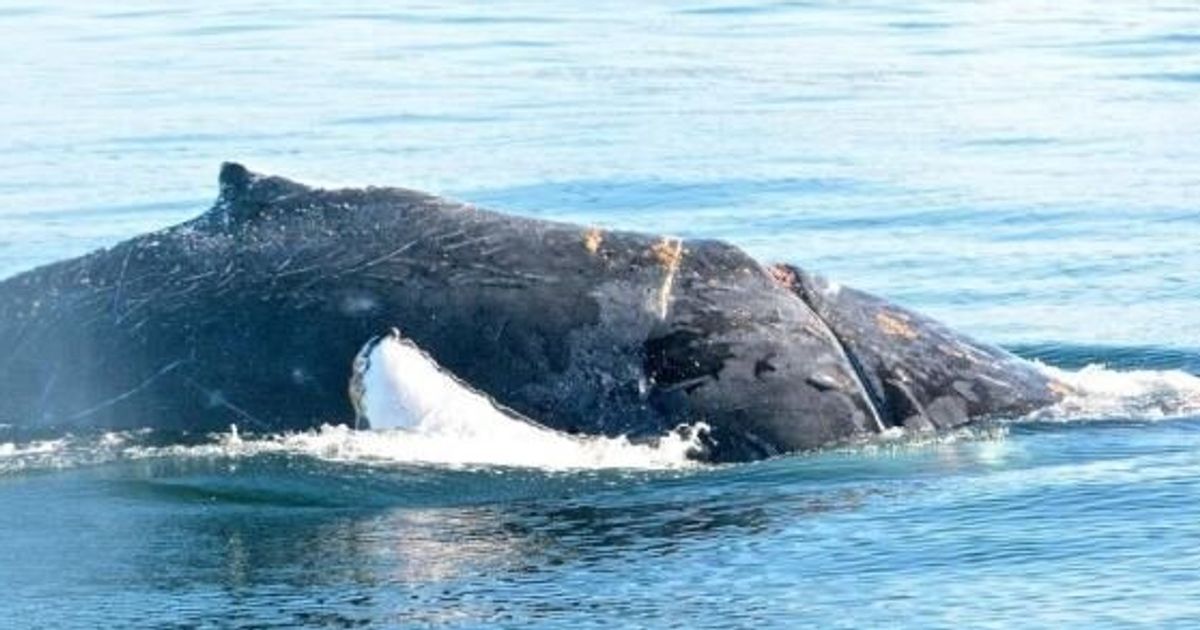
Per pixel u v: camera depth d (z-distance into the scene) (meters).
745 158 121.62
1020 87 146.00
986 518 57.97
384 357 64.50
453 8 193.12
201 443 65.25
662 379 64.81
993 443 65.44
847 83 148.50
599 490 61.88
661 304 65.62
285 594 53.81
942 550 55.47
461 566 55.56
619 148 124.12
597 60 159.12
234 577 55.28
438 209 67.25
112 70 154.00
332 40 169.88
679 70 154.25
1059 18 182.38
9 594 54.53
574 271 65.94
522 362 64.81
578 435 64.38
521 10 191.75
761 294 66.50
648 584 53.69
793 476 62.56
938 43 167.62
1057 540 55.78
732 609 51.59
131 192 111.25
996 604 51.12
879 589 52.62
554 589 53.50
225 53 162.38
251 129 129.12
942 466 63.16
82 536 58.84
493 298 65.38
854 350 67.00
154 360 66.19
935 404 67.12
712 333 65.44
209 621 52.03
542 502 60.94
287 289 66.00
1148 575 52.62
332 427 64.88
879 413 66.50
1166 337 82.19
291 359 65.38
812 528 57.69
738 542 56.72
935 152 123.56
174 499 61.66
